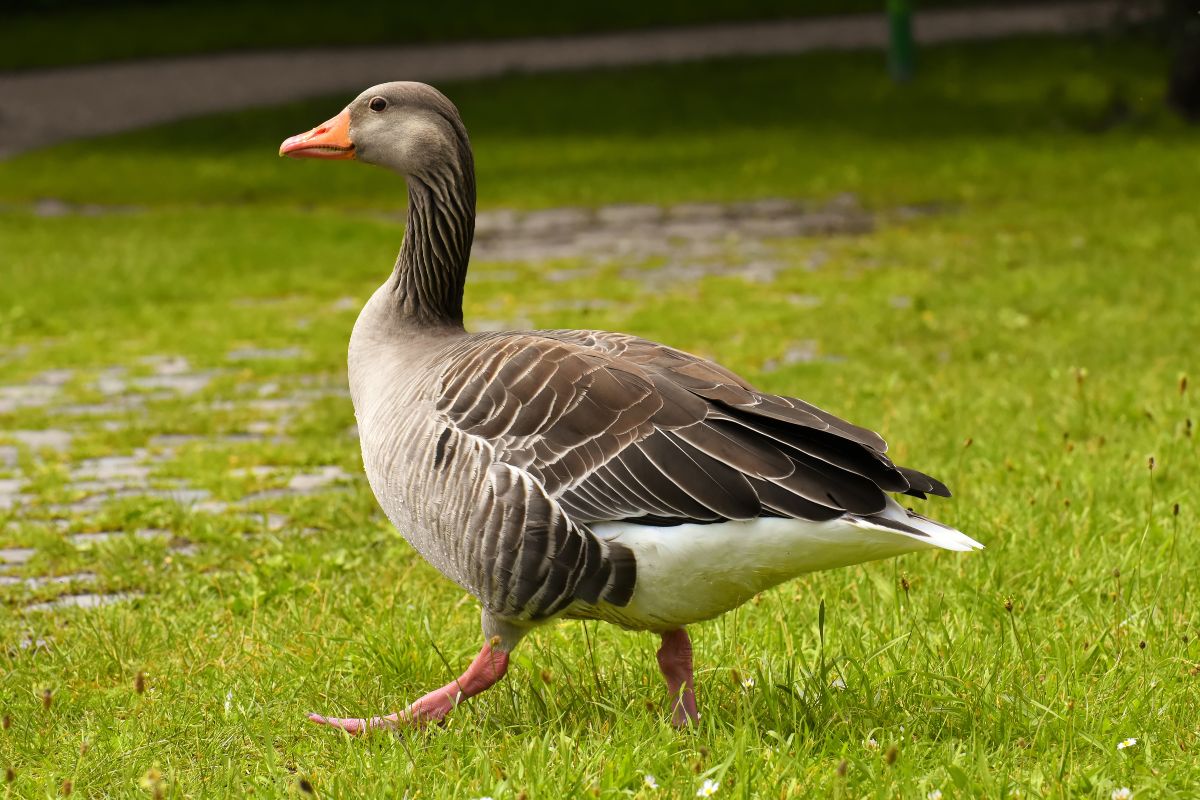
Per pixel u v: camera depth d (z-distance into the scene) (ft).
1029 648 20.22
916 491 17.29
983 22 147.33
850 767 16.69
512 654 22.24
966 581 23.35
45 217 83.51
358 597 24.76
